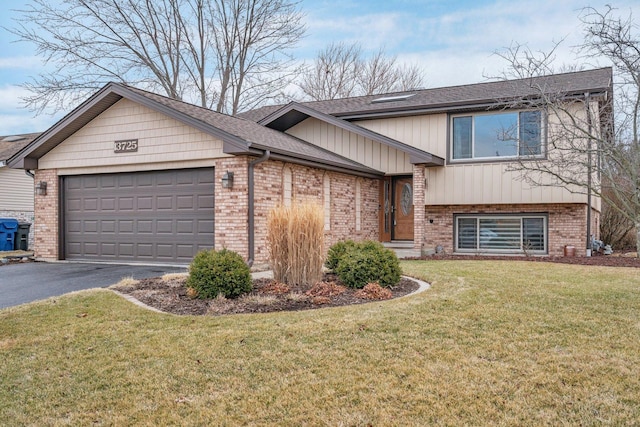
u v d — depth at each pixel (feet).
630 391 12.51
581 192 40.09
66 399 12.82
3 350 16.26
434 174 47.60
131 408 12.26
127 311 20.67
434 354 15.01
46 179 43.06
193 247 37.45
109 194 41.06
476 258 42.16
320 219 26.09
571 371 13.67
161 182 38.78
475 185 45.98
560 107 36.94
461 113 46.85
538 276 28.63
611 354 14.88
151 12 80.12
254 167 35.12
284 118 51.96
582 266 33.96
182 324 18.60
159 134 37.99
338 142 51.75
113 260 40.83
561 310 19.86
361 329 17.35
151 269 35.86
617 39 32.71
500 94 45.44
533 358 14.64
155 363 14.83
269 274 30.68
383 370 13.93
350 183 48.14
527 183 43.96
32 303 22.34
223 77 88.33
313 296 22.91
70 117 39.83
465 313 19.33
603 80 42.88
